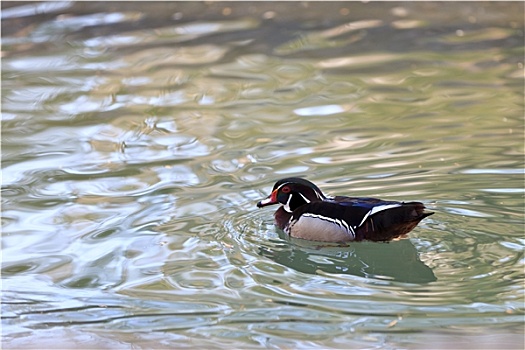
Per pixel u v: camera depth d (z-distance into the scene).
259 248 12.55
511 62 20.39
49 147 16.72
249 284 11.38
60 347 9.98
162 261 12.13
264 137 16.77
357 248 12.47
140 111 18.50
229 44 22.50
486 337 9.67
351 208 12.52
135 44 22.70
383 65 20.67
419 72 20.11
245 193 14.29
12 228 13.35
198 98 19.12
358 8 24.59
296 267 11.88
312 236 12.68
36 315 10.83
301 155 15.77
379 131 16.84
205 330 10.23
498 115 17.39
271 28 23.44
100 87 20.00
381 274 11.54
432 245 12.05
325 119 17.64
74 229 13.26
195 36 23.12
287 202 13.16
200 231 13.04
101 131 17.48
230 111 18.30
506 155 15.23
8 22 24.31
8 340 10.21
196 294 11.13
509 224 12.52
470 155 15.30
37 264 12.24
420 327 10.02
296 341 9.85
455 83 19.34
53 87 20.06
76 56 22.02
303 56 21.52
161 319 10.55
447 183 14.11
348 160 15.41
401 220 12.03
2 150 16.59
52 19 24.50
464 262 11.54
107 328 10.41
